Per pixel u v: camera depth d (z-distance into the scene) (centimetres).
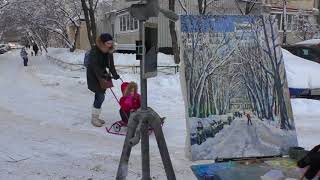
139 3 408
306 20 3397
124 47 3325
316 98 1169
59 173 573
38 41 6147
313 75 1173
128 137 425
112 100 1180
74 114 980
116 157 649
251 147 546
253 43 568
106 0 3928
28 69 2672
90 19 2950
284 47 1508
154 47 428
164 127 856
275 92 565
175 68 1927
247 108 555
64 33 4747
